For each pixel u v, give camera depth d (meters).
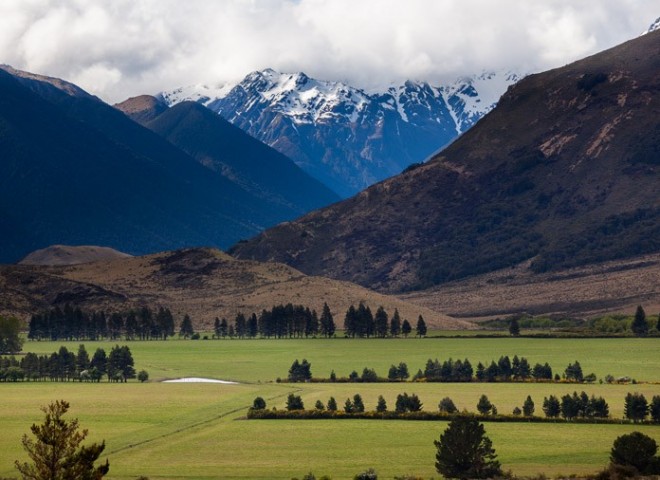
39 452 143.62
